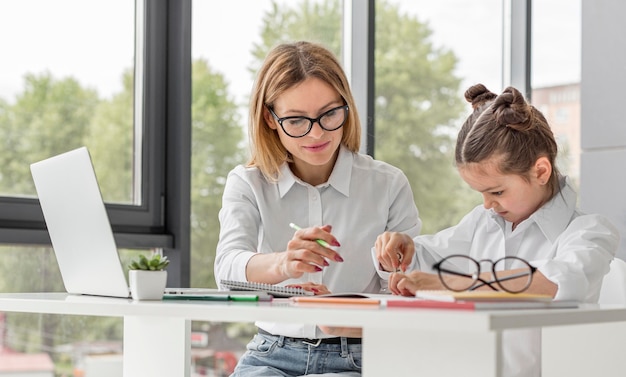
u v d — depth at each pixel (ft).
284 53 6.52
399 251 5.67
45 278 8.31
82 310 4.98
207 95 9.24
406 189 7.04
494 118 5.66
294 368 6.25
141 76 8.96
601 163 9.09
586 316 4.08
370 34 9.96
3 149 8.13
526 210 5.87
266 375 5.99
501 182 5.69
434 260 6.38
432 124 10.65
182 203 8.93
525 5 11.23
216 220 9.30
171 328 6.06
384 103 10.20
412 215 7.02
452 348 3.93
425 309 3.91
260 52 9.67
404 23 10.46
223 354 9.31
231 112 9.45
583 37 9.32
